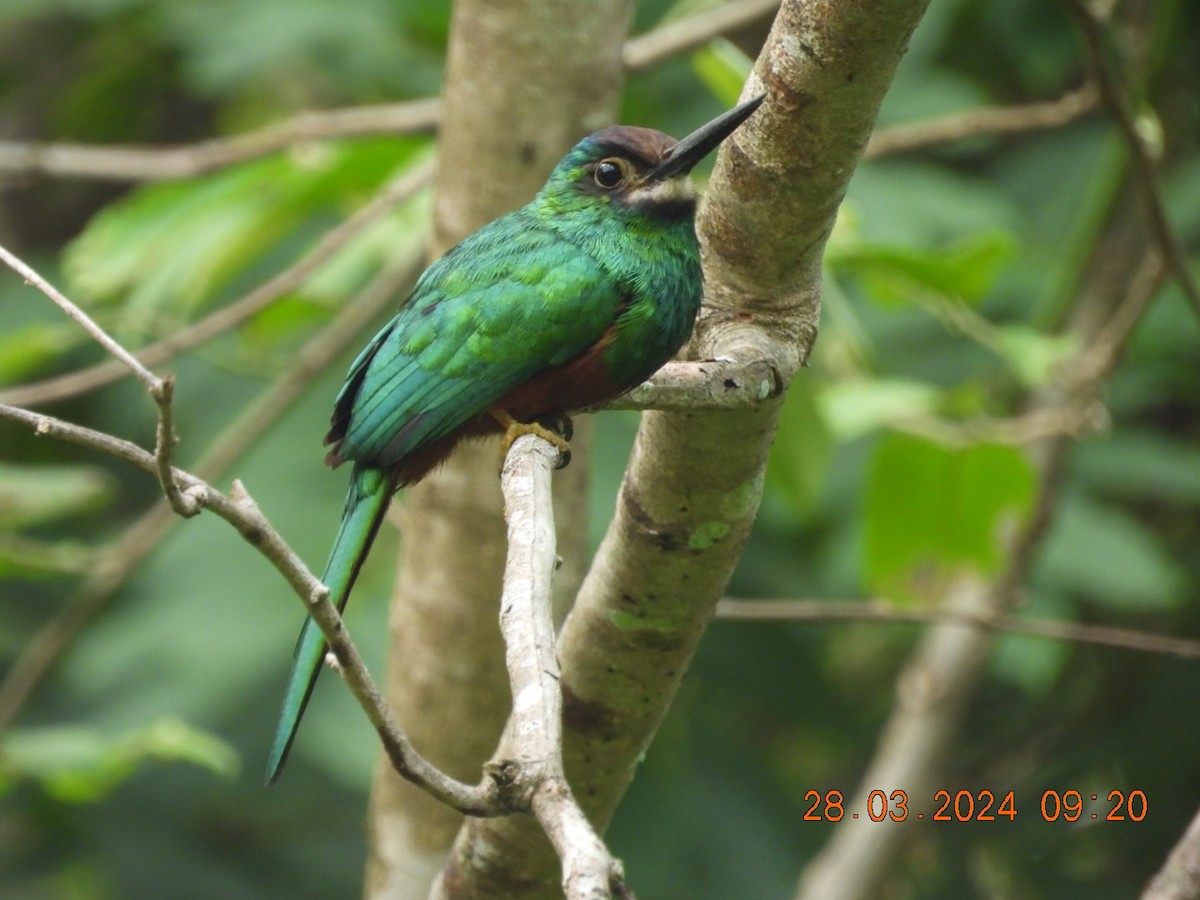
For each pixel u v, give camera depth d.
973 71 13.03
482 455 8.13
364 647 10.34
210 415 12.22
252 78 14.56
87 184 16.17
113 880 12.26
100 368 9.66
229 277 11.01
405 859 8.51
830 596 12.05
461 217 8.12
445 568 8.29
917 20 5.15
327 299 10.77
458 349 6.76
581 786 6.99
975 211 11.77
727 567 6.30
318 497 11.10
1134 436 11.94
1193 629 12.62
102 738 10.56
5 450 13.49
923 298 9.42
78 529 13.09
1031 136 12.91
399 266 10.53
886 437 9.41
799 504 9.39
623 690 6.67
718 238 5.93
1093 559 11.30
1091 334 11.87
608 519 10.64
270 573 11.11
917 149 10.44
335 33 13.05
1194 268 11.48
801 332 6.00
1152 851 12.42
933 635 11.59
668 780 12.91
